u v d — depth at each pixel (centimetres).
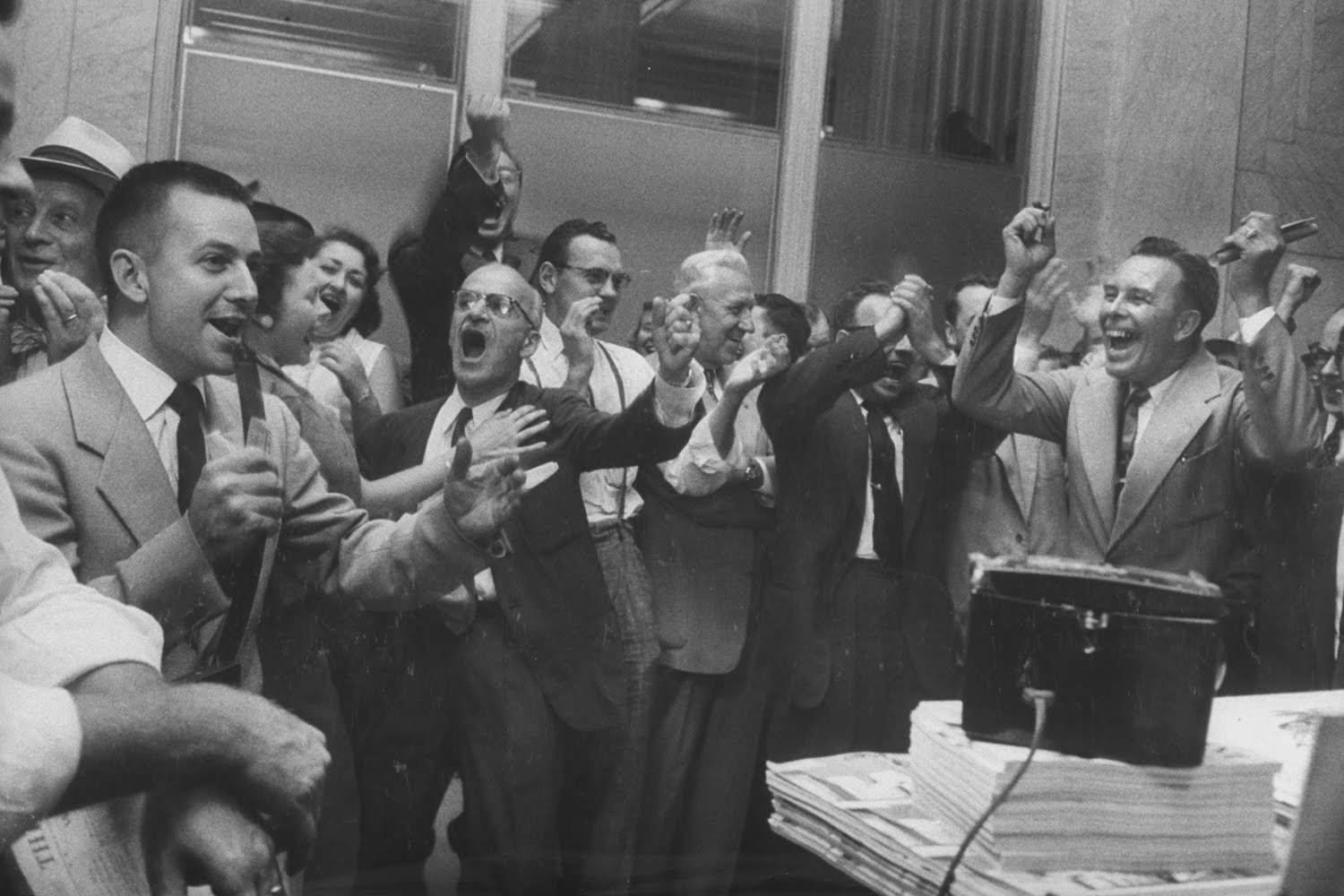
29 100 212
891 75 273
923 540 244
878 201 275
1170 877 120
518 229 249
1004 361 242
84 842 101
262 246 213
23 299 198
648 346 254
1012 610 124
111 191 177
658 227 260
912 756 136
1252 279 242
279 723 99
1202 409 239
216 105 228
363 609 198
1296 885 104
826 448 240
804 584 237
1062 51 281
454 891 213
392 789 210
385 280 228
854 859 129
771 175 267
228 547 160
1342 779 103
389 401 223
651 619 229
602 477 229
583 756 222
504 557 214
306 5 233
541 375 232
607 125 254
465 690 214
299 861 102
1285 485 238
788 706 238
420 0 239
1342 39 290
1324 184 295
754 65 266
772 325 248
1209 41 284
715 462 230
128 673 102
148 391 174
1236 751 129
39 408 167
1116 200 284
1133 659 121
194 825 95
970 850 120
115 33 218
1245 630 237
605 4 251
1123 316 239
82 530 165
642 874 225
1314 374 273
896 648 242
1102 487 242
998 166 281
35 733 89
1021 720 124
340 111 235
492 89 245
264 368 200
